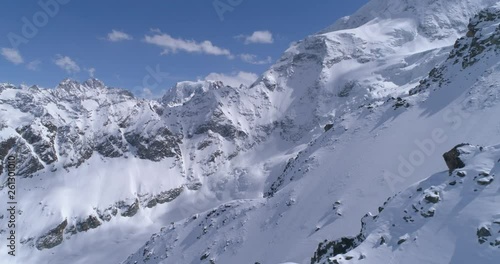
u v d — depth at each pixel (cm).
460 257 2169
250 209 8612
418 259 2320
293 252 6006
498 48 7188
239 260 7069
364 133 8506
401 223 2728
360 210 5919
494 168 2658
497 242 2097
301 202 7506
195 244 8506
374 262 2481
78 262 17325
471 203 2480
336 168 7800
